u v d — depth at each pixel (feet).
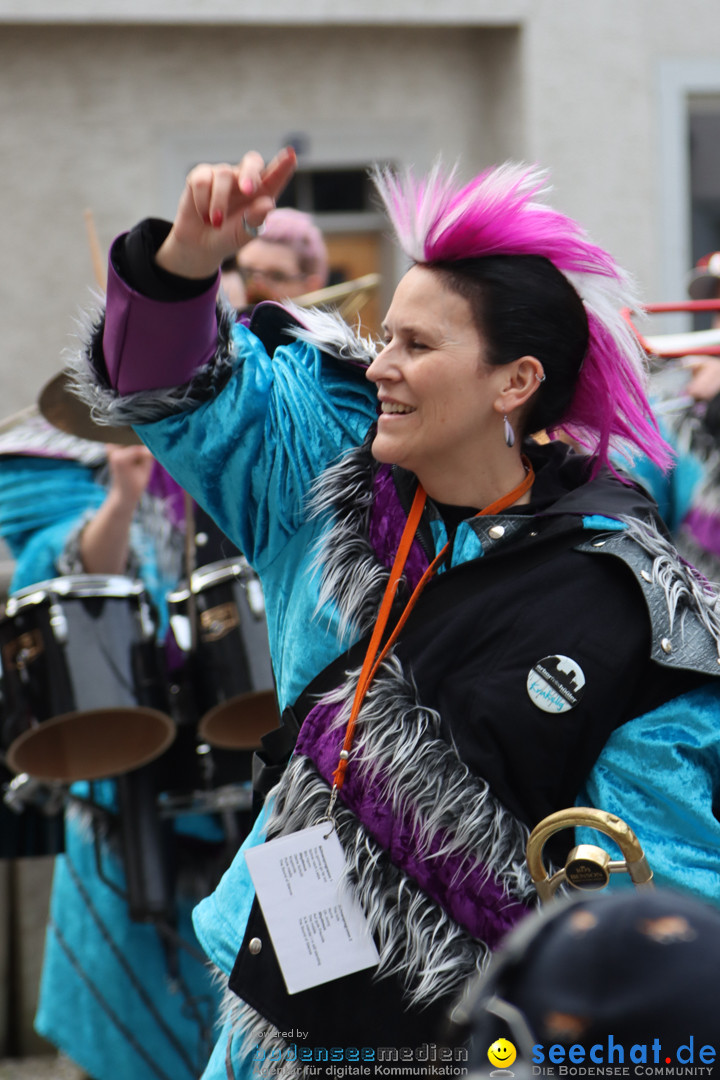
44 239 59.93
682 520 42.47
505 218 17.67
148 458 33.53
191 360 18.43
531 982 7.41
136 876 32.86
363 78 63.21
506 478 18.69
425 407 17.81
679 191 63.98
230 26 61.31
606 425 19.01
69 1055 34.76
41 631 31.01
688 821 17.38
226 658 31.48
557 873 16.69
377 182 18.57
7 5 57.77
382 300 65.82
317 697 18.53
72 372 19.48
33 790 33.68
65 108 59.88
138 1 58.75
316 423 19.42
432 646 17.79
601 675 17.37
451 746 17.43
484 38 64.03
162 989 34.37
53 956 35.19
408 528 18.71
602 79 62.90
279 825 18.25
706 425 41.86
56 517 34.83
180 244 17.24
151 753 32.45
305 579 19.01
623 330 18.63
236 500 19.40
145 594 32.86
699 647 17.56
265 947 18.04
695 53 63.67
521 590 17.79
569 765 17.48
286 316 20.34
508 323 17.69
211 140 61.72
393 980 17.38
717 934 7.36
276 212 41.93
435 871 17.26
